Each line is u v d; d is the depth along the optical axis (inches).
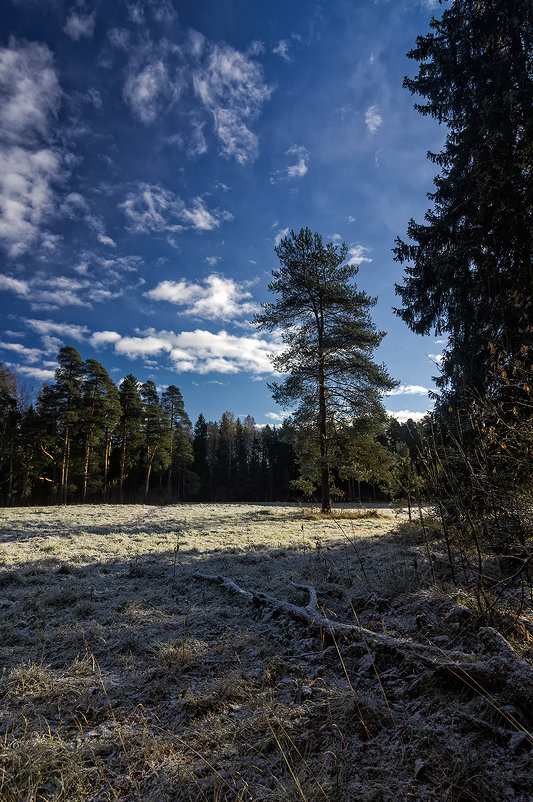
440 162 395.9
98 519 756.6
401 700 99.1
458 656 107.8
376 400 764.6
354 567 255.6
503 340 237.8
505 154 278.5
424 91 369.1
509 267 279.6
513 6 300.7
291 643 145.0
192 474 2265.0
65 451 1451.8
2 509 1040.8
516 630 119.1
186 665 130.0
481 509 165.3
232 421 2839.6
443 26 350.9
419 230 383.2
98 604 206.7
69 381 1421.0
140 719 103.4
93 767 84.4
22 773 82.5
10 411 1412.4
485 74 319.6
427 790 69.8
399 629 141.4
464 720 86.6
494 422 166.9
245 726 94.3
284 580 239.0
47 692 117.0
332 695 102.4
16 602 215.2
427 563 218.7
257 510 1008.9
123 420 1850.4
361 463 797.2
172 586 244.7
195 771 81.7
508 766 72.6
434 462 202.7
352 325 765.3
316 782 72.3
